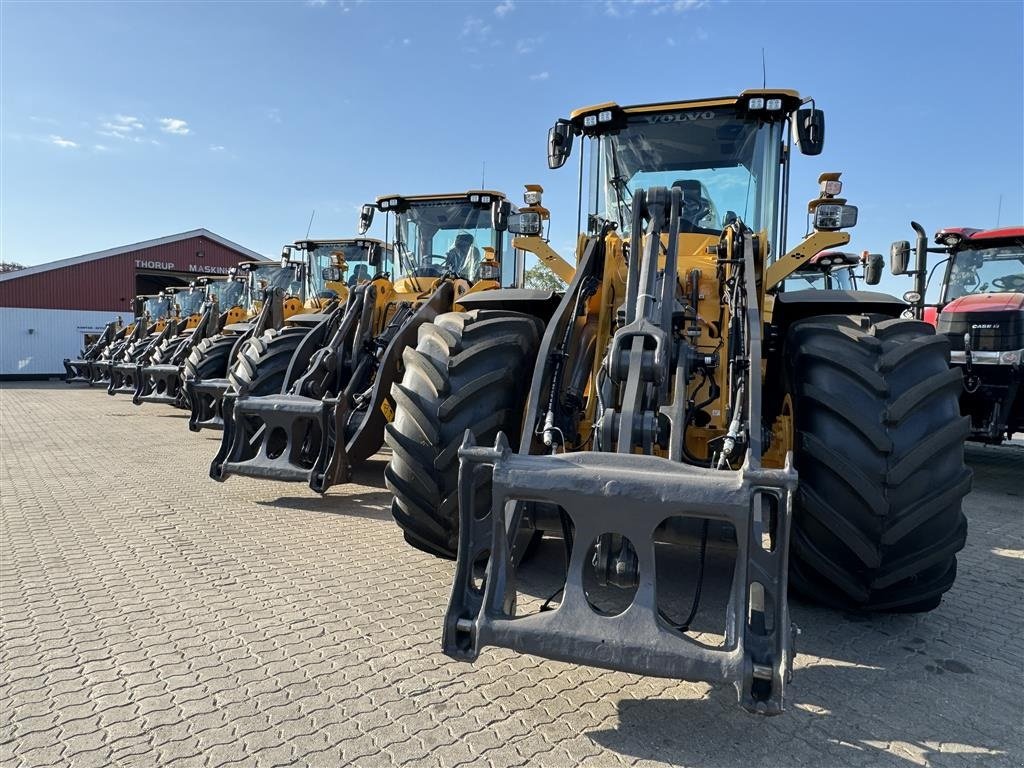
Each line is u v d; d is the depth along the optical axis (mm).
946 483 2615
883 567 2654
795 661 2670
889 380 2666
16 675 2480
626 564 2219
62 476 6027
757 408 2484
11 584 3381
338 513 4805
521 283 8547
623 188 4227
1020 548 4324
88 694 2355
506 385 3158
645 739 2135
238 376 5734
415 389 3168
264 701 2324
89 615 3018
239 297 15695
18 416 10938
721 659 1921
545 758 2031
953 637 2916
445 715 2252
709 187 4078
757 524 2033
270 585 3408
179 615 3029
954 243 8117
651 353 2451
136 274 27234
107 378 17578
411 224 8070
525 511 2795
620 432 2291
